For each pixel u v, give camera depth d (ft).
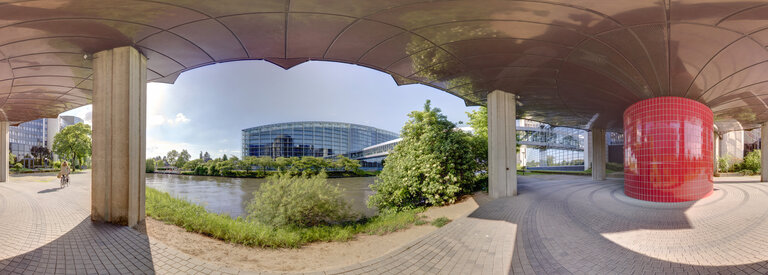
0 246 16.35
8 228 20.10
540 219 24.48
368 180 125.59
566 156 158.61
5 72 29.91
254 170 164.45
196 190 79.87
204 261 14.82
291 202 27.12
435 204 33.96
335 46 26.76
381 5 19.54
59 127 287.07
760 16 18.37
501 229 21.70
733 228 19.26
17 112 55.93
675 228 20.27
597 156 70.38
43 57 25.50
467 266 14.78
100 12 18.57
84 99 43.93
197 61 28.76
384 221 27.30
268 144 215.31
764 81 30.17
